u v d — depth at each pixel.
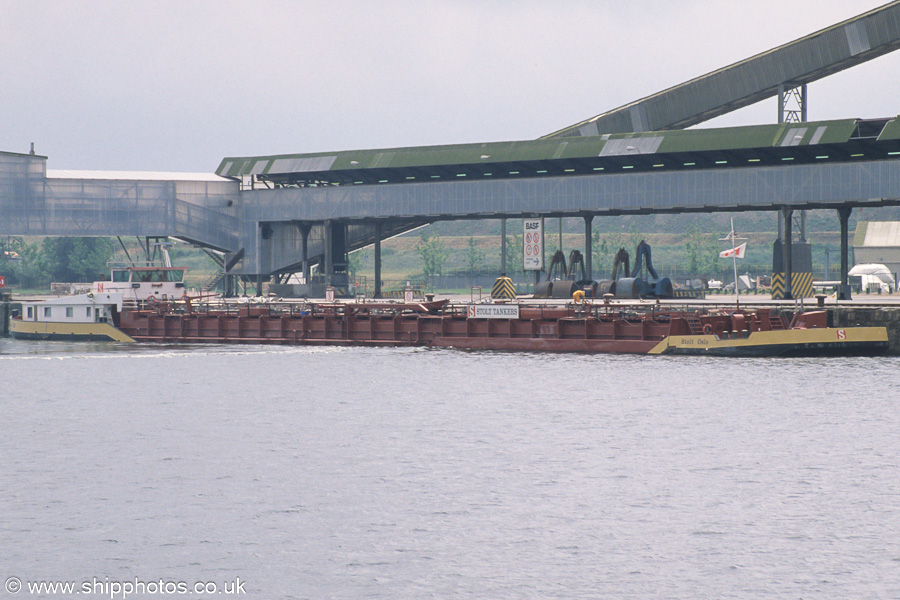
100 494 186.00
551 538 160.75
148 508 177.25
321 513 174.00
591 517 170.75
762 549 155.12
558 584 142.88
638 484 190.38
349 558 152.88
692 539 159.62
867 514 170.62
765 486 187.88
